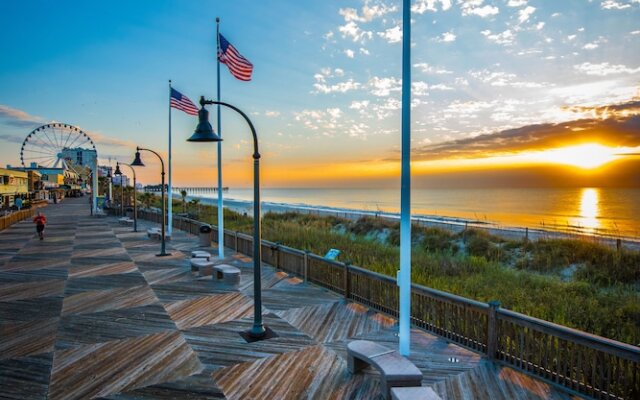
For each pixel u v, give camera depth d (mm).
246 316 8102
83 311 8469
